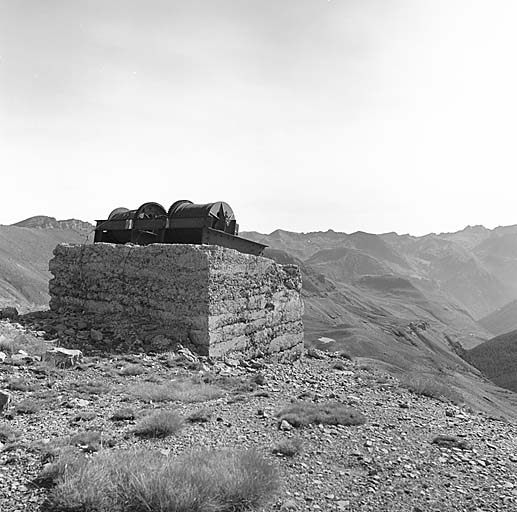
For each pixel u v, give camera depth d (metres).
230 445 7.03
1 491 5.13
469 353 148.75
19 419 7.65
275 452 6.87
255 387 11.24
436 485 6.19
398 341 113.94
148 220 17.27
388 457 7.07
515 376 112.88
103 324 14.69
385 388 12.48
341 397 10.88
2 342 11.40
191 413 8.53
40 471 5.61
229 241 17.33
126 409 8.34
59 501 4.89
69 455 5.86
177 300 13.86
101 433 7.08
